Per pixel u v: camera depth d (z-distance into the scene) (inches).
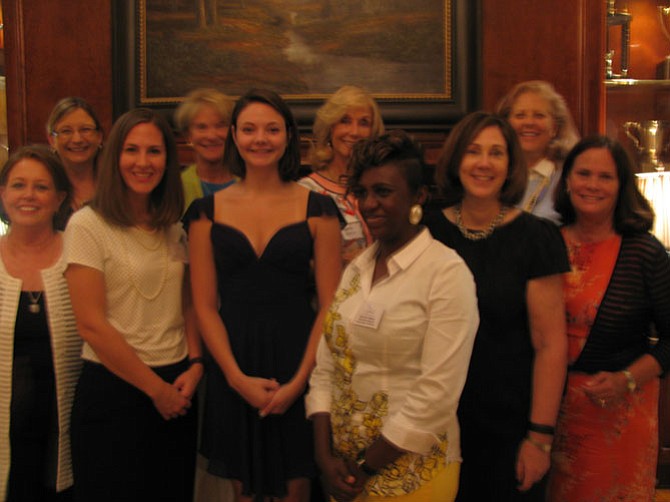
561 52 138.3
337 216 94.2
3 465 89.6
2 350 89.4
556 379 76.7
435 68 138.9
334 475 70.1
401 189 66.6
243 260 89.3
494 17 137.9
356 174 68.6
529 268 77.0
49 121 118.0
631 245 86.7
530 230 78.2
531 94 109.5
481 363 77.5
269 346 88.8
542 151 112.2
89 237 86.2
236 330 89.3
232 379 87.1
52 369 91.7
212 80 140.3
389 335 66.0
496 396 77.2
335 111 114.3
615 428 86.1
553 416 76.6
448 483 68.9
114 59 140.1
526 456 76.2
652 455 88.2
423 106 138.6
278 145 91.1
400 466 66.4
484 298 77.0
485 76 138.9
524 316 78.4
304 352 89.7
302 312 91.0
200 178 121.3
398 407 67.1
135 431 88.0
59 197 96.5
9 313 89.9
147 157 87.4
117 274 87.4
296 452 89.3
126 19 139.4
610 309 85.7
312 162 117.6
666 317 85.6
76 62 140.1
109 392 87.0
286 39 139.3
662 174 138.0
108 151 88.3
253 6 138.9
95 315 85.4
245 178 96.0
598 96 139.6
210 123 117.7
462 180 79.8
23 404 90.2
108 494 87.4
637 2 160.6
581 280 88.0
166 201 91.4
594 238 89.2
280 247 89.1
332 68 139.3
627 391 85.2
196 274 91.4
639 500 87.0
